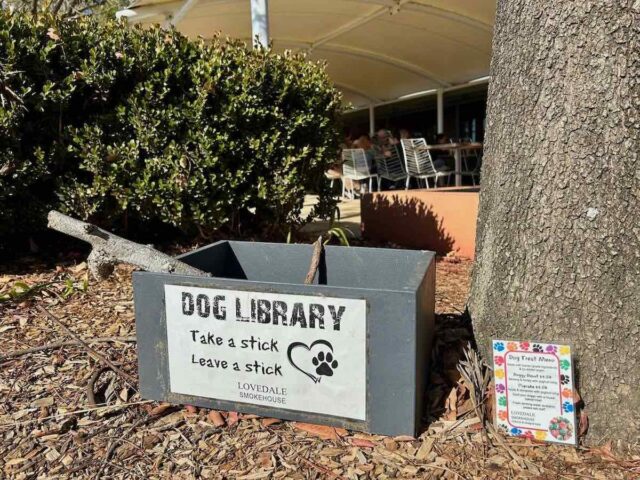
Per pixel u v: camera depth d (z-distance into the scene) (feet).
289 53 16.52
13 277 13.58
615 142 6.79
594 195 6.94
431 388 8.01
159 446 7.34
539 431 7.14
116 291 13.03
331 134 16.56
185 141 14.28
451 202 18.29
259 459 7.01
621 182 6.81
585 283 7.05
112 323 11.14
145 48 14.32
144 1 28.25
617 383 6.93
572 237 7.11
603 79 6.78
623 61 6.68
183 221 14.88
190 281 7.64
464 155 42.04
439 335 9.06
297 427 7.63
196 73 14.44
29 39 13.33
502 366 7.29
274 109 15.12
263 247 10.03
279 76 15.53
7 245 15.49
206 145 14.06
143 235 16.57
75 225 9.62
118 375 8.96
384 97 54.90
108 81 13.78
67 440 7.48
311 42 37.88
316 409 7.37
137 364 9.02
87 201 14.11
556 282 7.23
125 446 7.34
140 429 7.70
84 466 6.97
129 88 14.53
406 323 6.82
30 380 8.96
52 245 16.05
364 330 6.98
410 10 29.89
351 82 49.60
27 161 13.39
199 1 26.58
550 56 7.08
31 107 13.55
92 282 13.51
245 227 17.24
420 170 34.81
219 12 29.58
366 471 6.71
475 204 17.61
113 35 14.44
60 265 14.67
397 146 39.63
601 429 7.02
